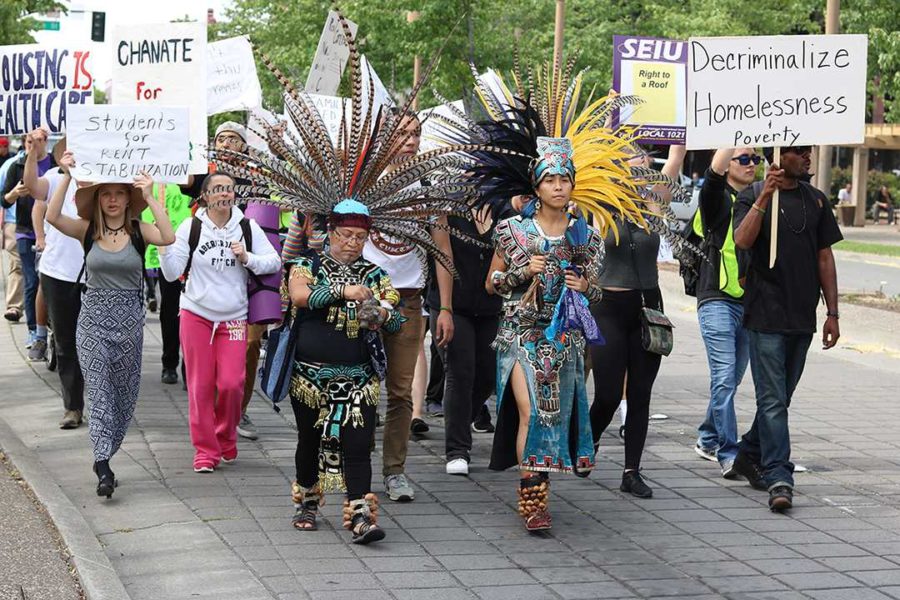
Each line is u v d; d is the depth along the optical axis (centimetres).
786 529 841
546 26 3581
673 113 1257
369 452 791
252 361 1099
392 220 838
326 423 780
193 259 962
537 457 814
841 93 909
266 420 1196
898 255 3606
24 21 3259
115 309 906
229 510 861
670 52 1253
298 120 810
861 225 5459
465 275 968
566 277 820
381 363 794
